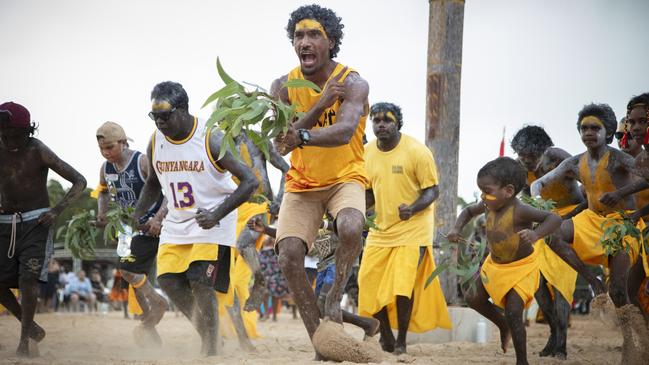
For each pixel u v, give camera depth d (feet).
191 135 38.17
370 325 41.27
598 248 42.16
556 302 43.68
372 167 46.83
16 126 39.24
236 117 28.58
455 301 57.62
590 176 43.21
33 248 39.88
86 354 41.50
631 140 45.14
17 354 39.09
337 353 32.48
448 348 49.44
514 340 34.42
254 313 56.34
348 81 31.89
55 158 40.50
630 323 35.73
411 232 45.68
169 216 39.70
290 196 34.17
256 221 42.63
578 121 43.37
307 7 32.63
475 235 72.33
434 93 59.31
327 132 29.86
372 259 46.11
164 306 47.85
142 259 47.62
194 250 38.58
